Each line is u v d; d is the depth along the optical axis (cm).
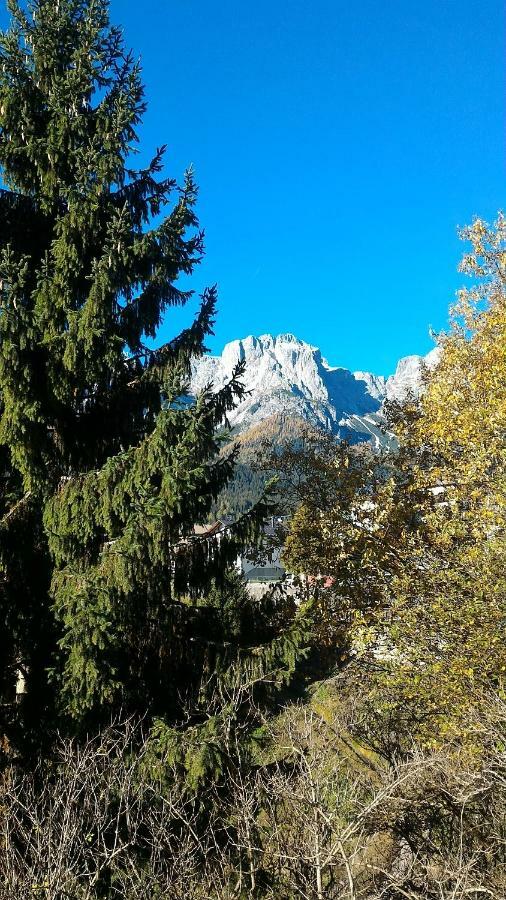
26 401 751
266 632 957
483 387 1065
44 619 837
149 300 922
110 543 778
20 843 578
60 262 800
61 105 840
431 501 1277
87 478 771
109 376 899
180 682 893
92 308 773
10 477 877
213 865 618
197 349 921
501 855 648
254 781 679
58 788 574
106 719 777
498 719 759
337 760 715
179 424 759
